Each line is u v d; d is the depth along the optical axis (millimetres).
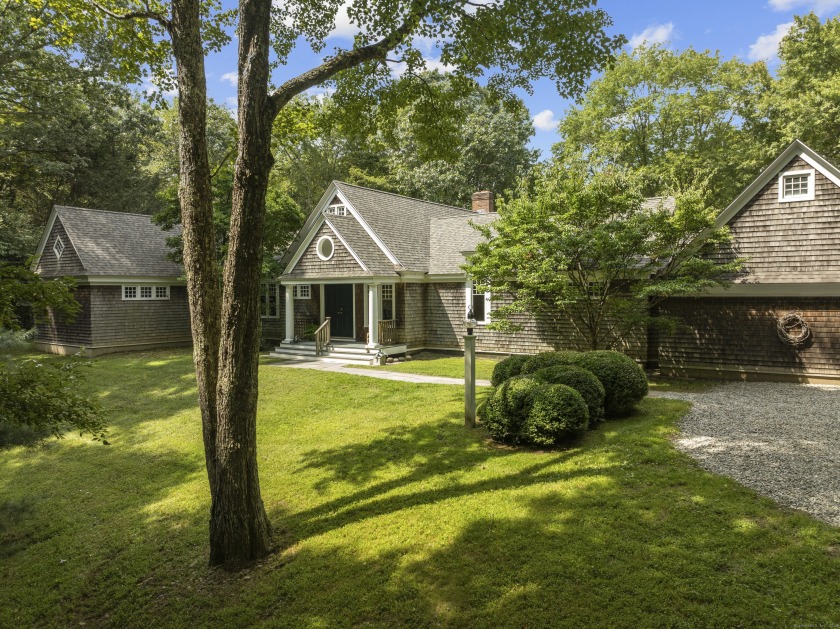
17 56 19859
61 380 6121
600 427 8641
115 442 10828
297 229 21688
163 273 22172
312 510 6719
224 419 5582
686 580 4273
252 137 5324
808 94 23688
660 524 5188
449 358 18094
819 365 11945
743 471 6320
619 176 12719
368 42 7410
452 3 6715
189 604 5070
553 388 7977
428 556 5207
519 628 4039
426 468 7688
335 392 13062
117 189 31656
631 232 11586
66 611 5383
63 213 21250
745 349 12836
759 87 29406
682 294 13062
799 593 3963
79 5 8266
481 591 4535
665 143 31422
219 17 8617
